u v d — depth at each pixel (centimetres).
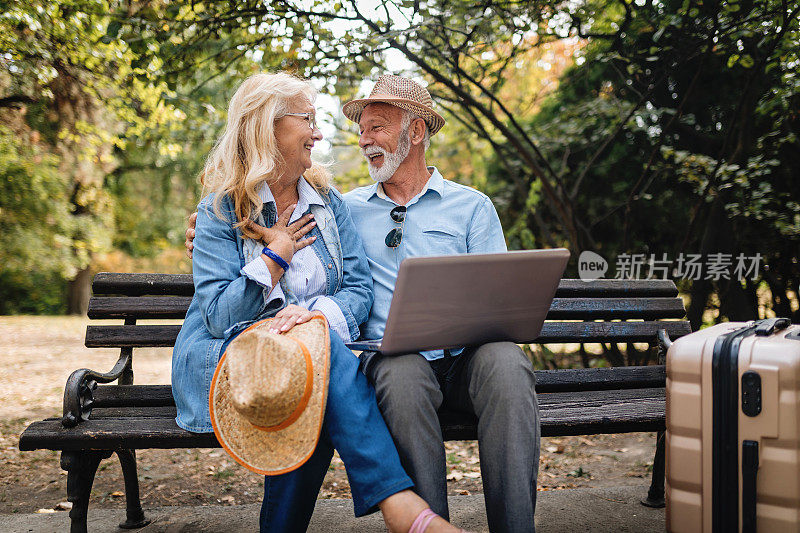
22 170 1487
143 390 252
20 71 882
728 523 178
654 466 293
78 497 211
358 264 246
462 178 910
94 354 995
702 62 546
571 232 635
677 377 187
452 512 296
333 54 478
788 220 623
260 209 229
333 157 261
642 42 580
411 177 258
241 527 274
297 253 234
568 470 392
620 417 227
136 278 276
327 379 193
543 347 633
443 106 638
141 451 436
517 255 196
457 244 254
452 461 410
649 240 765
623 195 763
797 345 175
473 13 478
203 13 458
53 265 1736
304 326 203
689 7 497
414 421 196
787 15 463
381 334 247
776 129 637
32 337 1280
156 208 1966
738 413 177
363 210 260
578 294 312
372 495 185
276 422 190
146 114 902
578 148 773
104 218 1850
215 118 654
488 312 205
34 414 554
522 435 195
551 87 873
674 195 740
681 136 741
